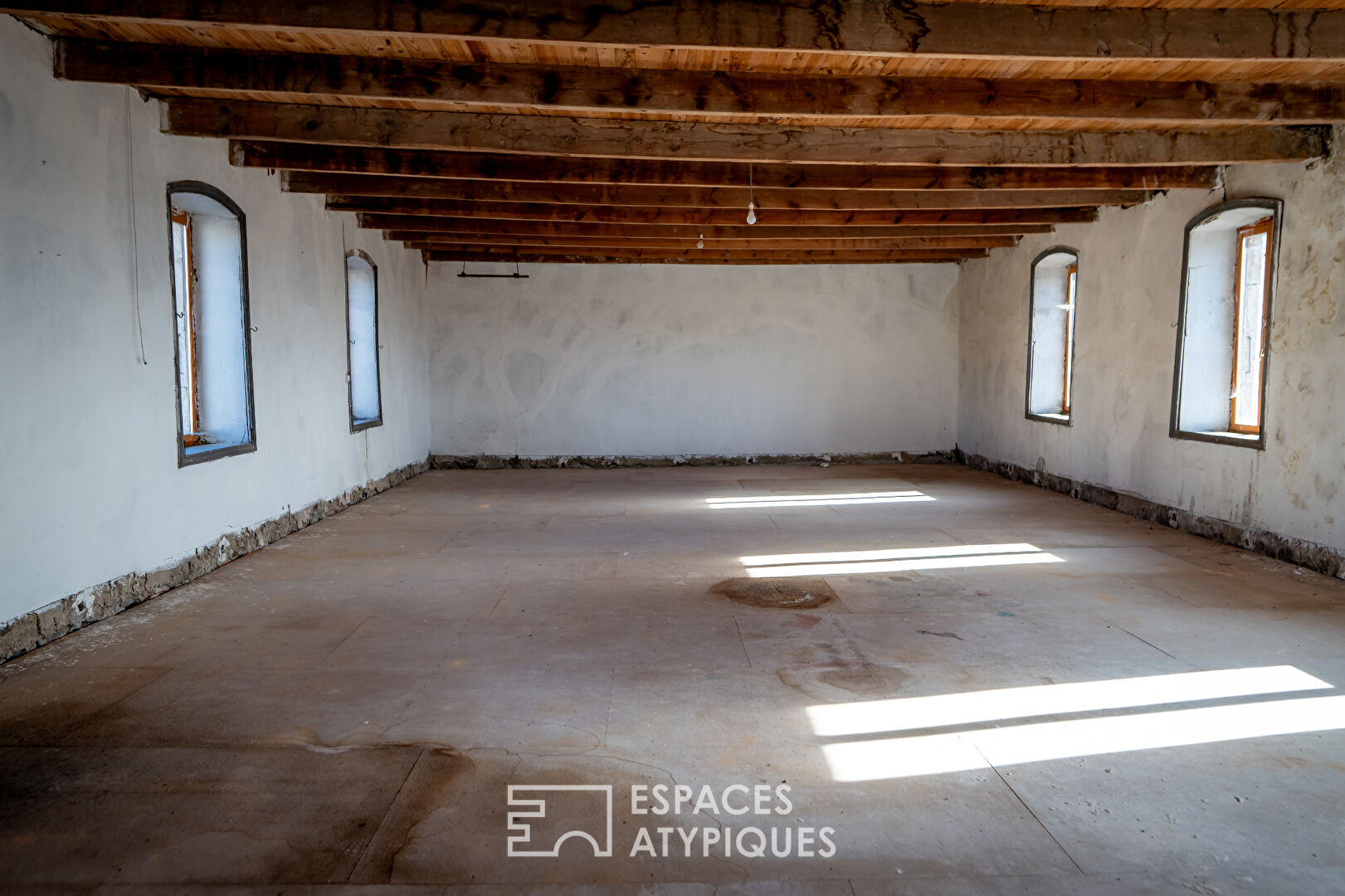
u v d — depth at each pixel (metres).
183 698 3.26
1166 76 4.48
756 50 3.74
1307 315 5.23
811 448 11.28
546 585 4.96
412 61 4.29
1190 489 6.43
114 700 3.23
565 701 3.23
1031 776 2.64
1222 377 6.39
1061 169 6.24
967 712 3.12
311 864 2.18
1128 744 2.85
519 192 7.05
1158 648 3.80
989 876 2.13
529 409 11.05
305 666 3.61
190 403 5.79
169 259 4.95
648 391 11.12
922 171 6.31
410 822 2.38
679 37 3.59
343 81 4.27
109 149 4.38
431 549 5.96
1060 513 7.37
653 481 9.68
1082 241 8.01
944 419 11.34
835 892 2.07
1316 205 5.16
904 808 2.45
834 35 3.63
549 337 11.02
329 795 2.53
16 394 3.70
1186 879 2.11
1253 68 4.33
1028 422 9.21
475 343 10.97
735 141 5.39
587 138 5.29
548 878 2.12
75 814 2.42
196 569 5.16
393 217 8.45
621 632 4.07
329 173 6.43
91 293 4.23
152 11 3.44
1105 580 5.01
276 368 6.39
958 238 9.52
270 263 6.31
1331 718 3.05
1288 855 2.21
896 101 4.48
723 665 3.62
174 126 4.91
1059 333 9.05
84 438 4.16
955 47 3.69
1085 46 3.72
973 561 5.54
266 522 6.18
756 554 5.77
